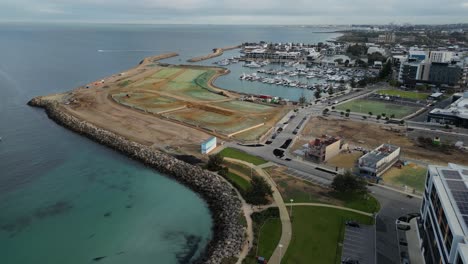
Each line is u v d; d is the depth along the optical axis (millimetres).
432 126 161625
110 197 100438
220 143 135750
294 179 105938
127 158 127500
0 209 93438
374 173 106625
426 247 70875
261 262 69000
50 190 103938
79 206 95688
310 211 88000
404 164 118562
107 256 76500
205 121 164125
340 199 94312
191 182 107625
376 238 77625
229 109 186125
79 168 119000
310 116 176750
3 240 80938
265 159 120938
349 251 73000
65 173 115125
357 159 121938
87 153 131875
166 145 133750
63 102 195875
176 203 97438
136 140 139375
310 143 123500
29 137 148250
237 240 76188
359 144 137375
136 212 93062
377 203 92562
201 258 75000
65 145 139750
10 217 90000
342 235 78375
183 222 88750
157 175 114438
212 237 82375
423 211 78688
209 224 87812
